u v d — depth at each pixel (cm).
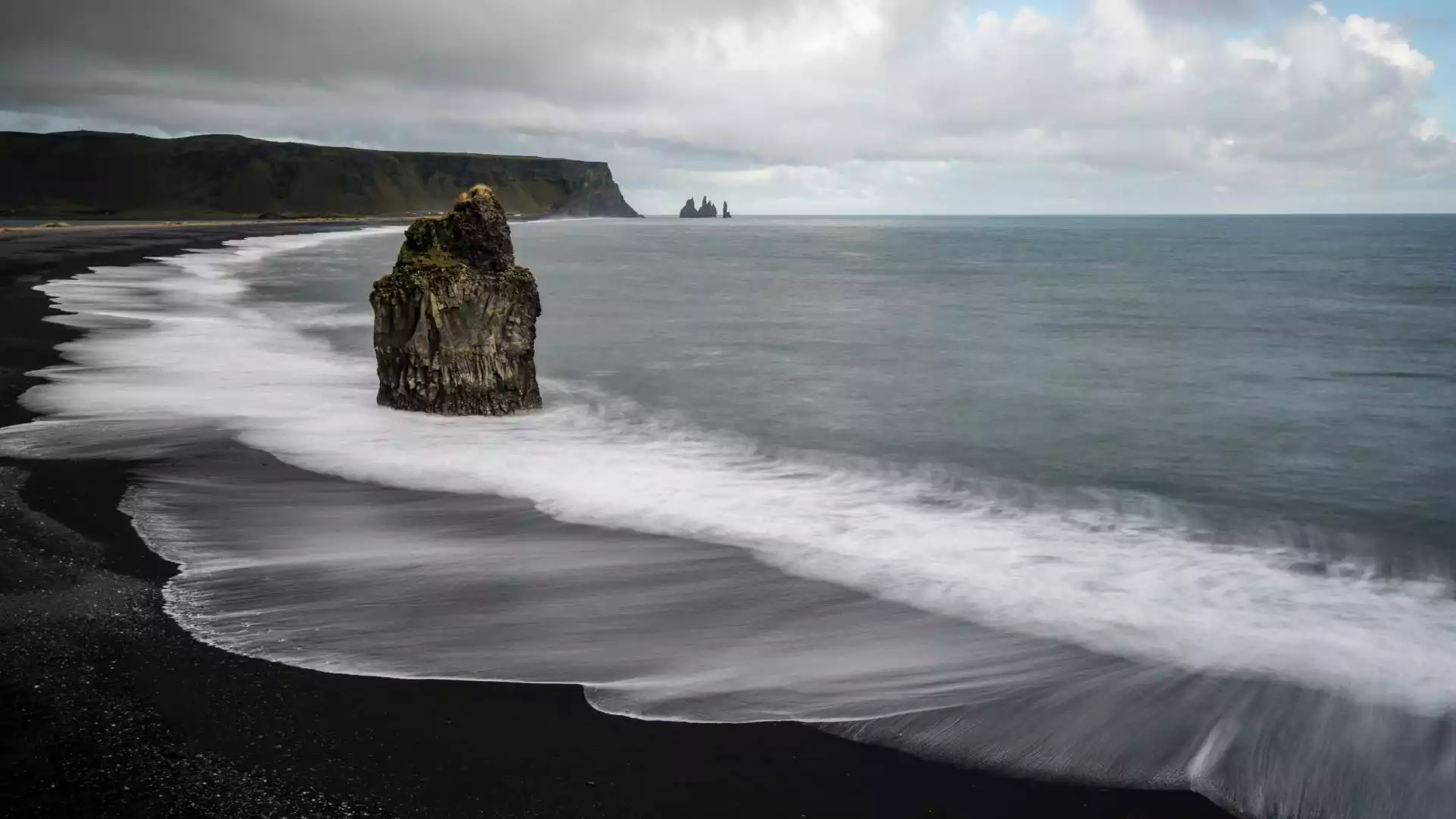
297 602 853
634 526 1098
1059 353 2772
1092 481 1405
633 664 749
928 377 2333
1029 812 578
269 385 1891
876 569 972
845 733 657
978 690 718
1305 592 945
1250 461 1532
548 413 1758
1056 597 907
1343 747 650
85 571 905
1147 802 590
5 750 605
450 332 1641
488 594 881
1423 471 1475
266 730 641
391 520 1092
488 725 656
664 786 594
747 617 841
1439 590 959
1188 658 777
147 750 612
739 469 1406
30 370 1989
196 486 1198
